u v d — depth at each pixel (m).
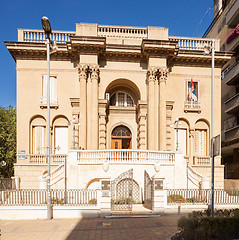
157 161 14.57
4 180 16.28
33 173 18.36
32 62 20.22
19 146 19.22
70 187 14.22
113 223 9.98
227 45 25.83
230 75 24.06
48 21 11.30
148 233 8.40
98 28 20.73
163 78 19.95
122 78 20.77
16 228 9.54
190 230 7.07
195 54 21.08
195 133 21.53
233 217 7.19
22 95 19.83
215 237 6.84
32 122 19.95
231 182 20.67
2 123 27.61
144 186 13.84
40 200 12.09
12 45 19.27
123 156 14.85
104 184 11.46
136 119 22.16
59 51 19.86
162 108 19.67
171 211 11.73
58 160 19.06
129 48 20.25
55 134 20.23
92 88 19.50
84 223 10.12
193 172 15.48
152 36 20.55
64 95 20.22
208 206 12.16
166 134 20.50
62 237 8.24
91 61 19.55
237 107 22.89
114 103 23.00
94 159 14.72
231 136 23.34
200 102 21.48
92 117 19.25
